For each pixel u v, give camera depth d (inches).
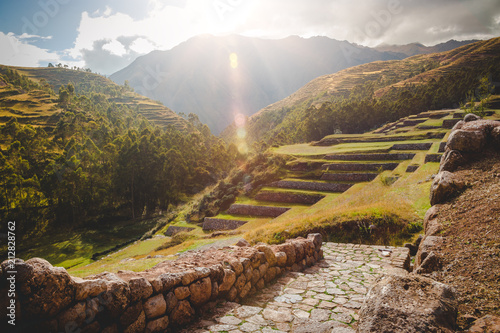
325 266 316.2
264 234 668.7
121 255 1449.3
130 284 140.1
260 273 239.9
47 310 111.8
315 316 172.4
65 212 2460.6
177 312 159.8
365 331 111.9
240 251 247.6
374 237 548.7
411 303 116.6
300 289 231.3
